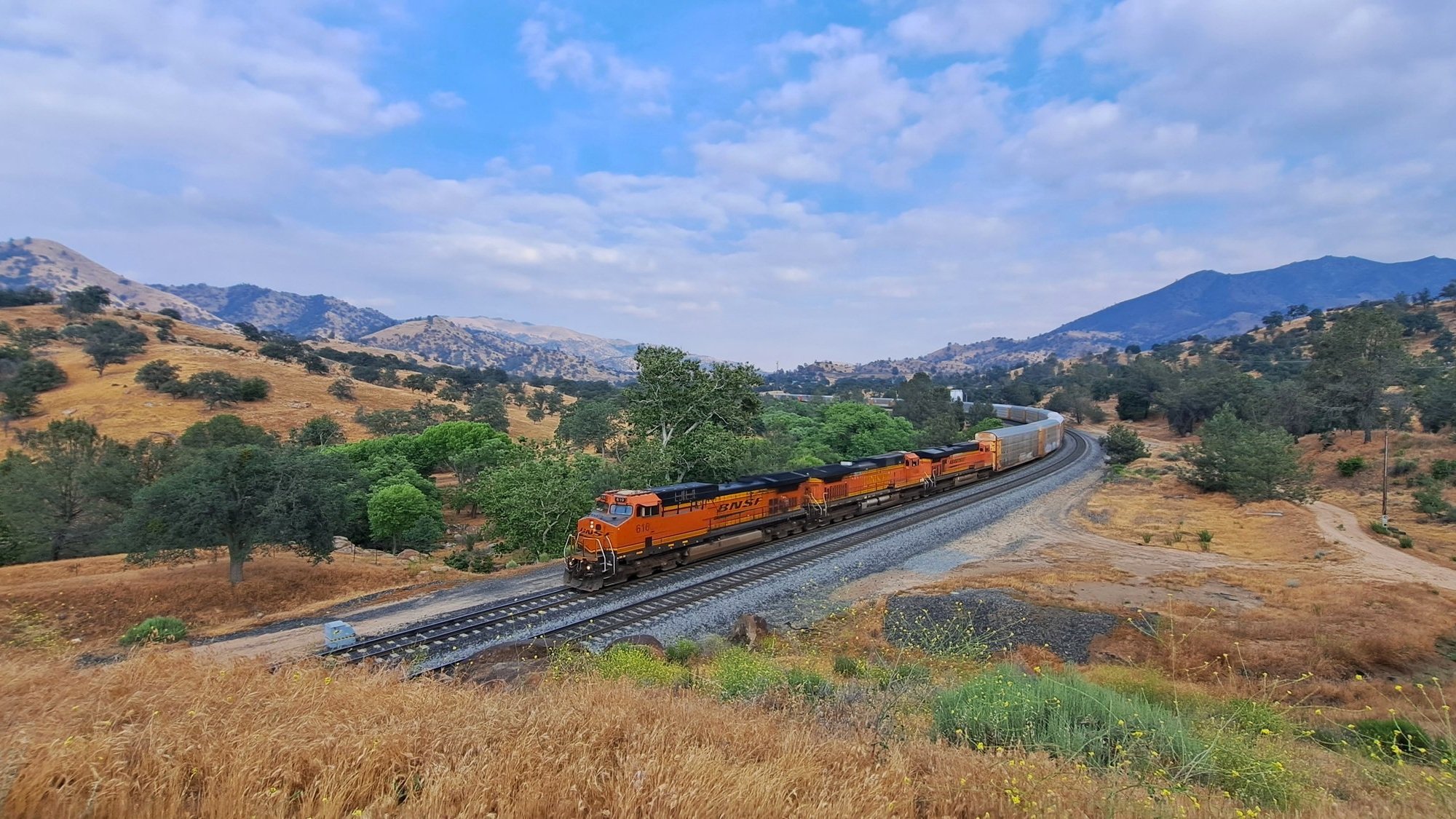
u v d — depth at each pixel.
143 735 5.96
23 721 6.48
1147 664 20.23
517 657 17.53
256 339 152.50
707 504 29.97
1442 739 10.32
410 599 25.30
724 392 47.19
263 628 22.80
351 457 68.56
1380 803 7.22
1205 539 38.16
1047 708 10.12
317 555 33.12
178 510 29.80
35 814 4.72
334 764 5.66
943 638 21.19
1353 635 21.44
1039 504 48.94
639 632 20.86
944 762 7.64
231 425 69.06
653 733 7.12
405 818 5.05
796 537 35.50
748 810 5.43
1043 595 26.30
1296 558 34.94
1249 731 9.96
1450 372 79.12
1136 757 8.45
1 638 24.09
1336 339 78.94
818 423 94.62
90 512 42.31
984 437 60.00
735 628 21.80
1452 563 35.75
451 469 82.38
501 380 178.88
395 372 152.88
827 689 12.02
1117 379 156.75
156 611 28.03
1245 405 94.56
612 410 102.00
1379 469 64.81
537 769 5.96
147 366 98.00
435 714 7.34
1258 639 21.62
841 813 5.55
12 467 47.38
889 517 41.22
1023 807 6.38
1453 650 20.64
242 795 5.00
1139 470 65.94
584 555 25.91
